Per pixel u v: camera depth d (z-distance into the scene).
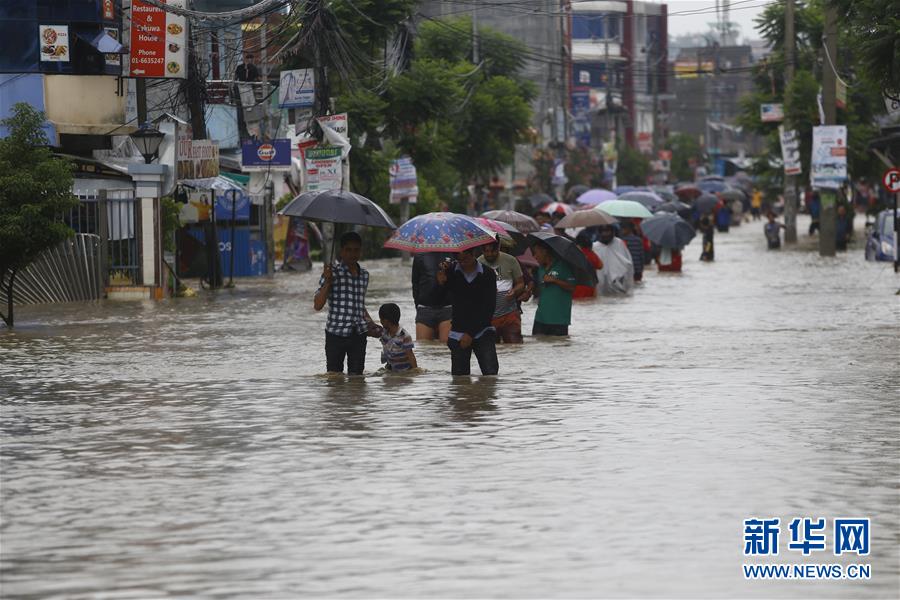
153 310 54.59
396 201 88.12
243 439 23.52
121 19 63.34
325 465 21.11
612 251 61.53
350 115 89.25
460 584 14.50
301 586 14.47
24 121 47.62
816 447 22.38
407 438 23.44
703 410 26.53
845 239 103.62
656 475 20.11
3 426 25.20
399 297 59.59
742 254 100.81
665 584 14.48
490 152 119.75
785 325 46.22
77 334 44.28
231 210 78.12
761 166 124.69
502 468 20.72
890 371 33.03
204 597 14.13
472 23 122.88
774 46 117.56
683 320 48.56
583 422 25.09
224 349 39.44
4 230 45.59
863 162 113.75
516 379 31.48
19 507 18.44
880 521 17.25
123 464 21.39
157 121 62.38
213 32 72.88
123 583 14.70
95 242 60.41
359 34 82.62
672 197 152.50
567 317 42.06
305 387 30.25
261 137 79.56
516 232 40.38
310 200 31.72
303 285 71.38
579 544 16.14
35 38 61.28
